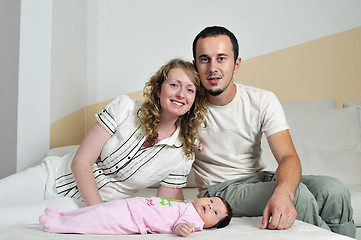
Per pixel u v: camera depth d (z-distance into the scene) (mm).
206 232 1258
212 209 1371
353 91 3121
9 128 2352
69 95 2654
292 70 3098
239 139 1788
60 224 1210
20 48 2334
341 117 2613
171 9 3074
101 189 1709
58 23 2459
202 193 1841
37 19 2348
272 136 1694
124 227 1241
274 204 1319
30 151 2332
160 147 1653
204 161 1865
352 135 2561
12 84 2350
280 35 3094
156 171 1686
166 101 1566
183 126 1708
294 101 2846
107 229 1230
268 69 3082
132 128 1638
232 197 1648
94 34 3049
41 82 2352
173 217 1305
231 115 1771
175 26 3070
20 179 1731
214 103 1771
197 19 3076
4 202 1656
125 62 3053
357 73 3127
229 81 1677
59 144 2488
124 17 3066
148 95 1615
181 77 1574
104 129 1627
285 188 1394
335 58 3123
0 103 2375
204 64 1661
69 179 1759
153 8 3070
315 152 2508
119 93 3047
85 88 3006
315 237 1128
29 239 1054
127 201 1313
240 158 1805
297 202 1438
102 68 3043
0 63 2385
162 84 1601
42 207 1491
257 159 1850
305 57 3105
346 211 1522
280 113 1728
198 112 1694
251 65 3072
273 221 1283
